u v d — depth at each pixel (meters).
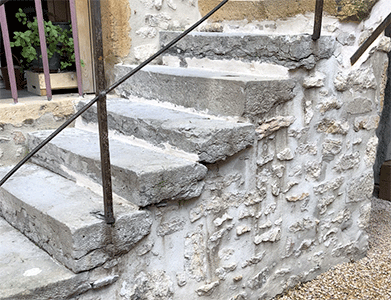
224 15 3.24
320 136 2.61
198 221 2.11
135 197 1.82
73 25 2.78
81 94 2.95
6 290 1.52
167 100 2.61
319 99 2.51
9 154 2.62
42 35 2.66
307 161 2.58
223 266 2.29
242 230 2.33
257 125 2.22
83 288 1.68
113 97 3.02
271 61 2.38
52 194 2.01
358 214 3.06
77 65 2.88
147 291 1.94
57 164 2.35
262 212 2.42
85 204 1.87
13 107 2.59
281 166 2.45
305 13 2.69
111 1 2.87
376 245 3.33
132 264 1.86
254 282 2.49
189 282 2.13
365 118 2.85
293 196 2.57
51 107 2.75
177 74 2.50
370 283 2.77
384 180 4.29
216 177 2.13
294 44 2.23
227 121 2.20
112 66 3.05
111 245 1.72
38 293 1.56
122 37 2.97
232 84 2.16
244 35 2.50
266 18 2.96
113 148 2.24
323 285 2.78
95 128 2.69
